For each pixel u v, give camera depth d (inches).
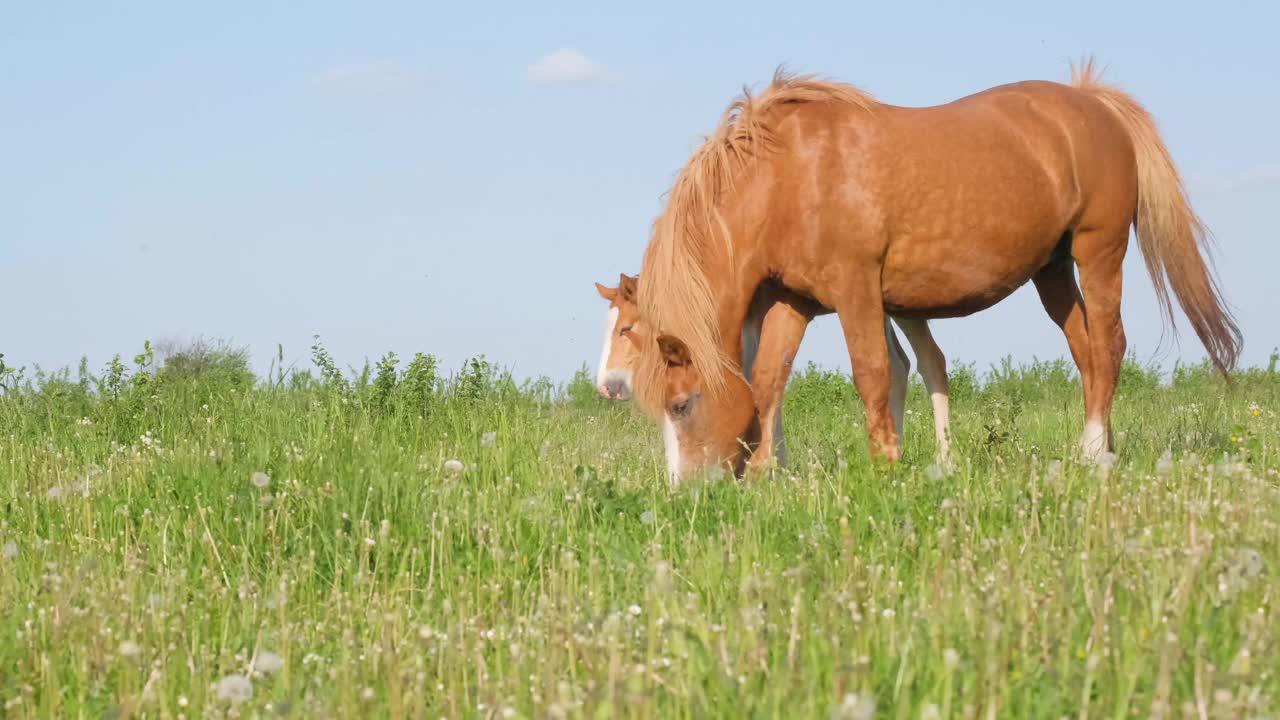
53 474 336.8
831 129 353.4
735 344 353.4
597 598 190.9
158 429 426.3
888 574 200.4
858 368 354.6
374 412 437.1
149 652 173.0
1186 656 143.9
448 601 195.2
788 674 134.9
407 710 145.4
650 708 130.0
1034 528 229.3
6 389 486.0
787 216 351.3
